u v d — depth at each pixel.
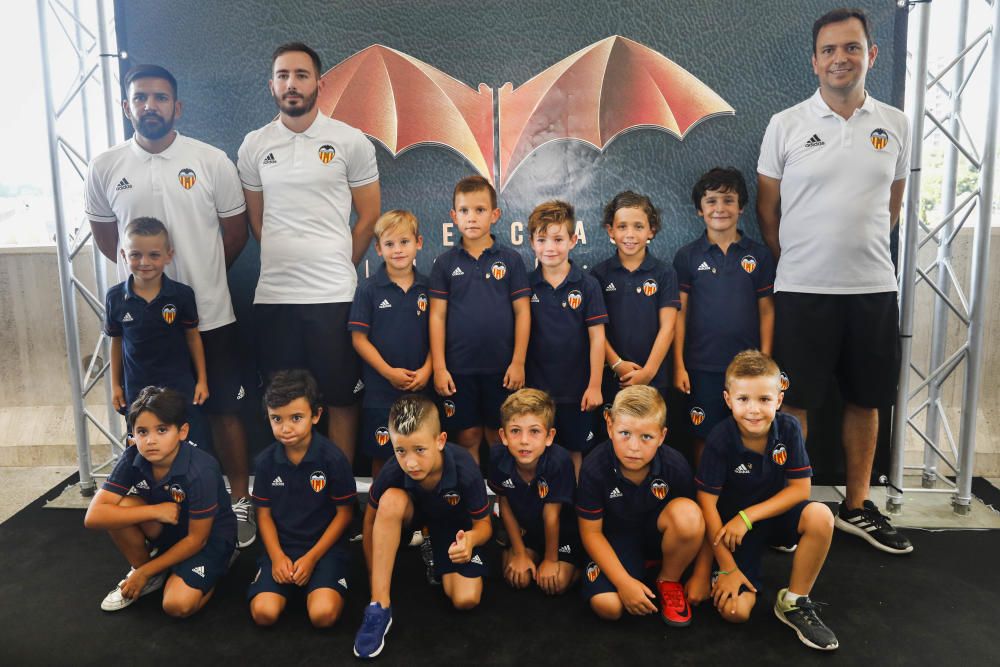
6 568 2.04
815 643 1.60
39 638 1.69
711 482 1.77
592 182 2.47
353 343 2.14
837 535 2.21
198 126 2.50
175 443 1.77
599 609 1.71
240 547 2.15
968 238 2.70
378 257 2.51
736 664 1.56
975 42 2.22
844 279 2.07
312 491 1.81
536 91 2.43
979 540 2.17
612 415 1.71
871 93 2.36
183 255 2.16
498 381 2.13
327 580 1.75
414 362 2.10
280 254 2.16
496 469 1.86
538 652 1.61
